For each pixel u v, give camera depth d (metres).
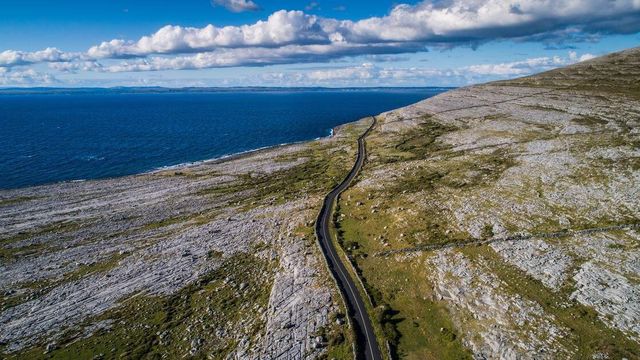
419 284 55.69
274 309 53.91
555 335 43.03
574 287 49.91
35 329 54.19
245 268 67.81
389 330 46.72
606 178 80.12
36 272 69.94
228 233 82.31
